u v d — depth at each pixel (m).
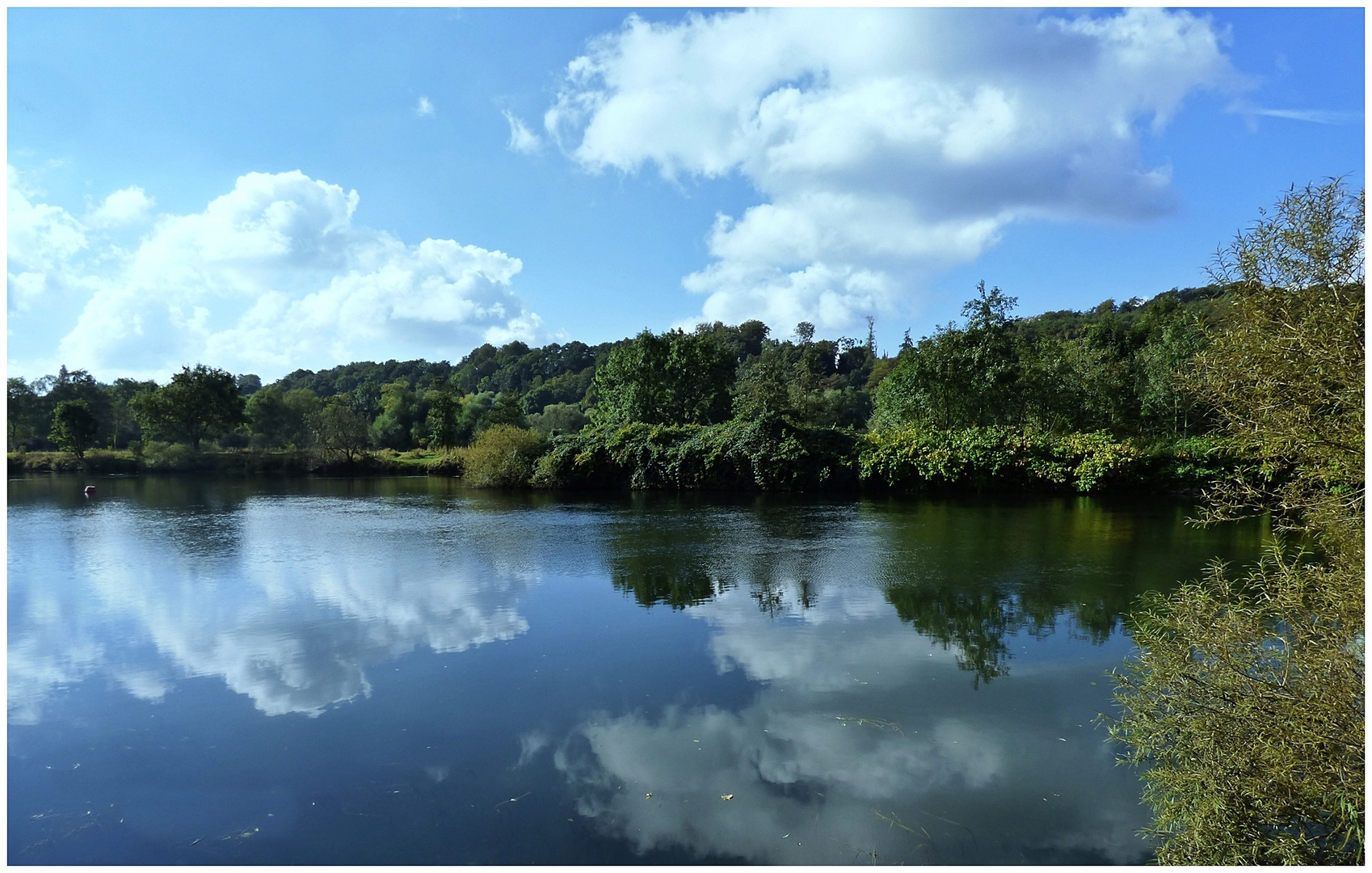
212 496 21.28
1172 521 13.23
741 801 3.83
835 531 12.83
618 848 3.45
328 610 7.59
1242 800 3.16
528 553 10.88
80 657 6.18
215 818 3.77
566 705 5.09
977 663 5.79
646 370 34.12
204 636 6.73
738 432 22.11
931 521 14.02
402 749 4.46
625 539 12.17
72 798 3.97
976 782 3.99
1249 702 3.15
